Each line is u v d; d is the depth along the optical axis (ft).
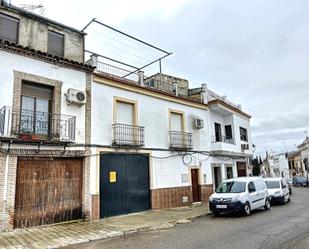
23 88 35.17
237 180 47.65
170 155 53.57
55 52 41.75
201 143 62.34
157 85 64.03
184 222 37.91
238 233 29.48
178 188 53.78
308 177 163.94
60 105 37.47
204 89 67.00
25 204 33.01
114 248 24.82
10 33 37.63
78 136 38.70
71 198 37.32
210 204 43.98
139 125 48.08
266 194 51.21
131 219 39.55
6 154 31.78
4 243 26.58
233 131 74.69
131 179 45.55
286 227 32.14
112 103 44.32
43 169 35.19
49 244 26.32
